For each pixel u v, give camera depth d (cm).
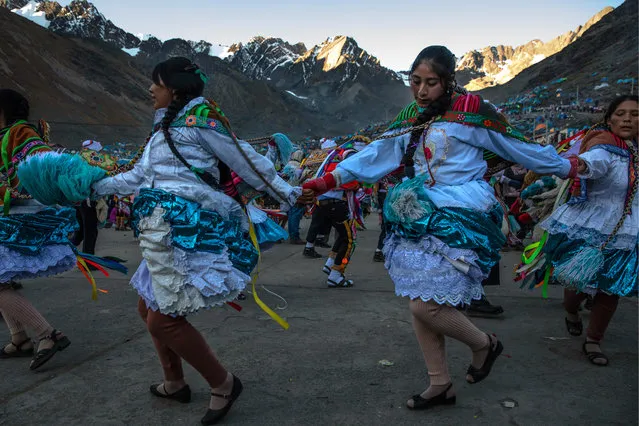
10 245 311
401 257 254
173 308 230
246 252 259
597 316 326
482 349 264
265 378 304
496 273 420
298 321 419
